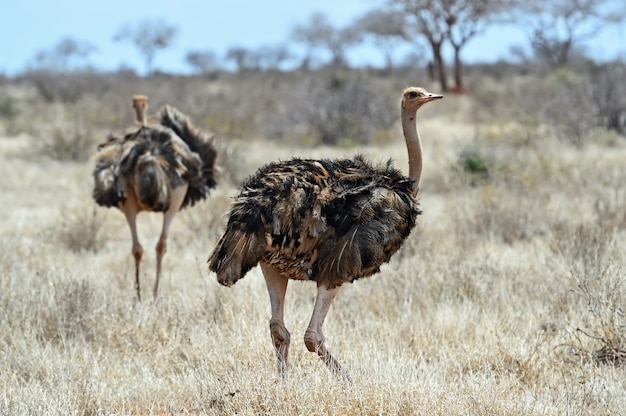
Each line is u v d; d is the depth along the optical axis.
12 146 93.38
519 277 29.70
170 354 23.59
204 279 29.23
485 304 27.00
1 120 124.19
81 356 23.20
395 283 28.89
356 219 20.11
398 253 33.38
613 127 92.25
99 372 21.81
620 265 28.47
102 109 124.25
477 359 22.97
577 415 18.80
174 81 174.25
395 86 175.12
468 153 57.78
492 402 18.75
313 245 19.89
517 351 23.02
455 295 28.06
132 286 31.30
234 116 97.69
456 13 168.88
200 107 96.06
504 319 25.50
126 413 19.84
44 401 19.20
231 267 19.14
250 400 18.98
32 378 21.23
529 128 85.56
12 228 44.94
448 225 41.47
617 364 22.91
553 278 28.97
